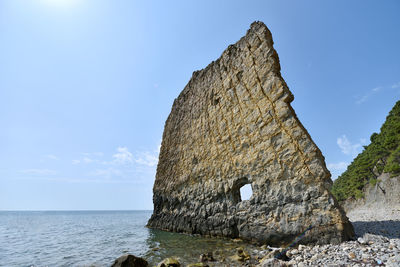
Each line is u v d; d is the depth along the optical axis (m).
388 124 38.00
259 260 8.73
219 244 13.05
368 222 14.97
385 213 22.36
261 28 14.95
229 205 15.05
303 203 10.18
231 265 8.53
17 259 12.59
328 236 8.84
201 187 18.69
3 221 68.00
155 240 16.94
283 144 11.77
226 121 16.92
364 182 39.66
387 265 5.16
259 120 13.59
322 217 9.33
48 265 11.00
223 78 18.34
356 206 38.84
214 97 19.20
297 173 10.81
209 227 16.44
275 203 11.45
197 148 20.59
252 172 13.44
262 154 12.93
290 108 12.30
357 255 6.54
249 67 15.23
